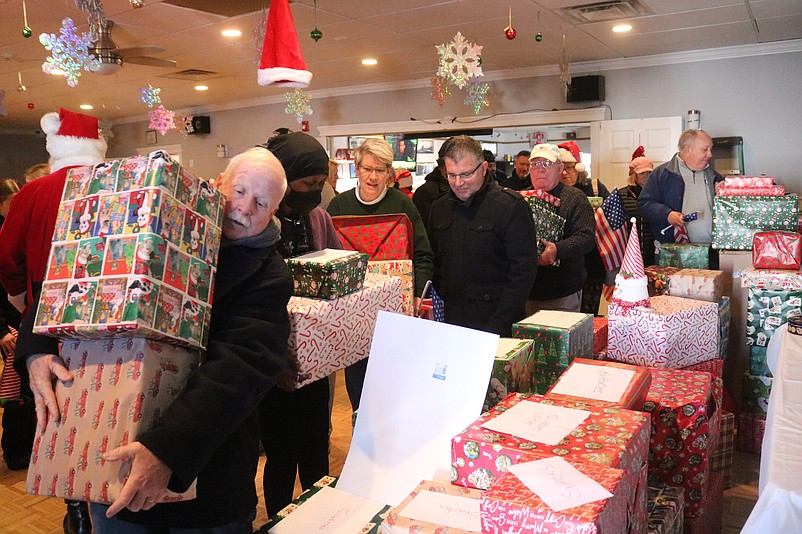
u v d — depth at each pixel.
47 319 1.07
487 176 2.42
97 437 1.05
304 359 1.47
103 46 3.03
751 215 2.87
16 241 2.00
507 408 1.29
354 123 8.43
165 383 1.10
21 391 2.90
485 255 2.34
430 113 7.80
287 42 2.37
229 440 1.24
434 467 1.31
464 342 1.36
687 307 2.19
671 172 3.50
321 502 1.31
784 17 4.89
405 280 2.35
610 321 2.13
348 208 2.77
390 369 1.41
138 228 1.05
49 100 8.70
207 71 6.82
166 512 1.19
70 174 1.16
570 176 4.05
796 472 1.06
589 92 6.64
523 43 5.72
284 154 1.77
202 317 1.15
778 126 5.93
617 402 1.32
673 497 1.41
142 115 10.73
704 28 5.22
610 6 4.53
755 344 2.73
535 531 0.89
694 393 1.63
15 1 4.00
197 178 1.17
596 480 0.97
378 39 5.45
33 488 1.08
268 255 1.30
